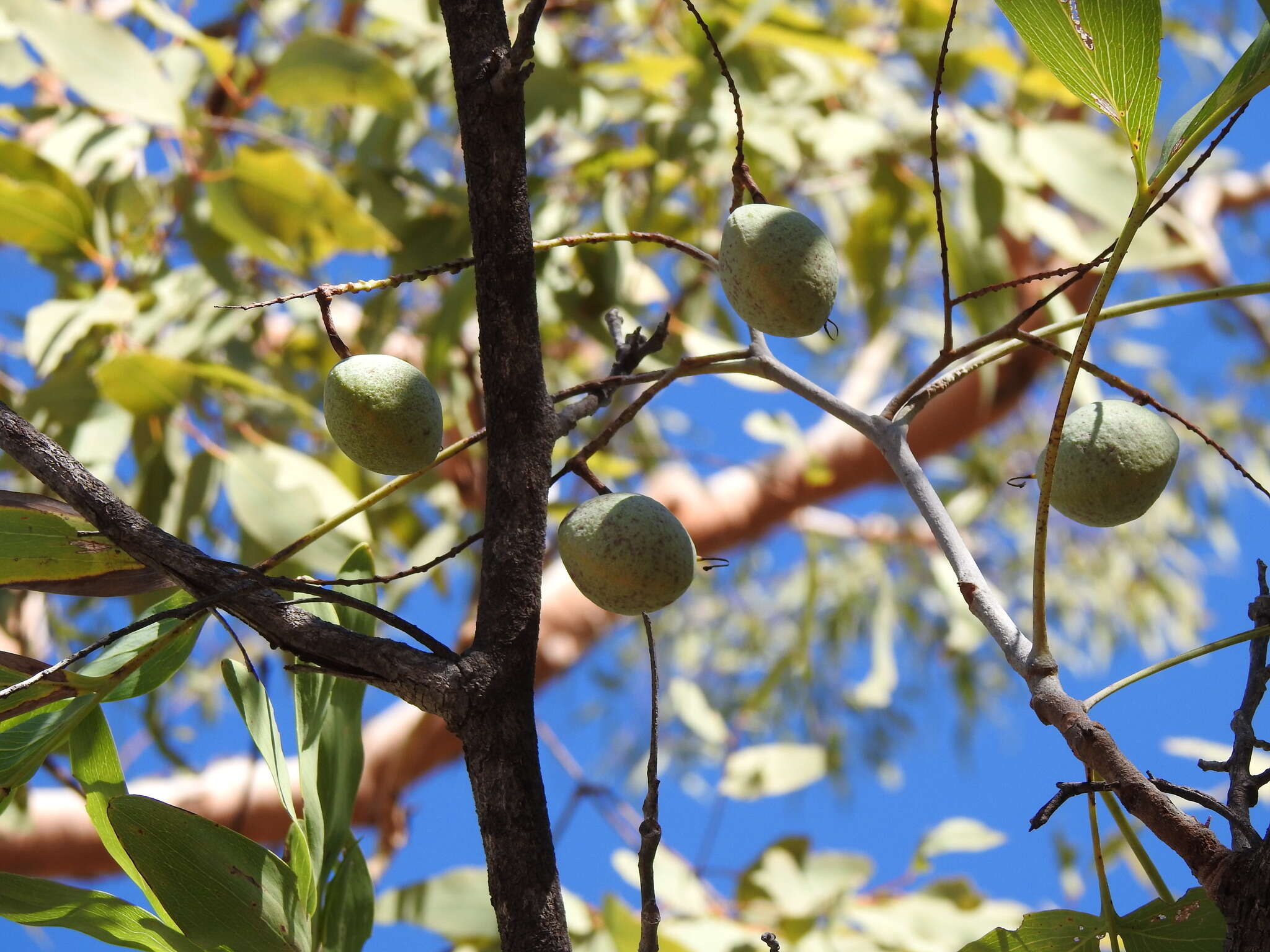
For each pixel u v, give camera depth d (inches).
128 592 16.2
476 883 26.4
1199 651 14.0
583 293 38.4
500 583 14.6
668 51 43.3
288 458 32.7
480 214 14.5
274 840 41.1
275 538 31.3
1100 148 38.5
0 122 42.1
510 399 14.8
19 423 14.9
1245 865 12.8
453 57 14.5
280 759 17.3
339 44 32.9
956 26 44.5
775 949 13.9
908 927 32.7
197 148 34.4
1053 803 13.1
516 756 14.3
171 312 35.6
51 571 16.0
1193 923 15.0
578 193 42.0
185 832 15.9
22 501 15.7
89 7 42.5
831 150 39.0
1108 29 13.9
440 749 43.8
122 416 32.8
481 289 14.7
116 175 36.8
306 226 33.7
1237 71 13.6
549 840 14.2
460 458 43.8
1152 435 15.4
